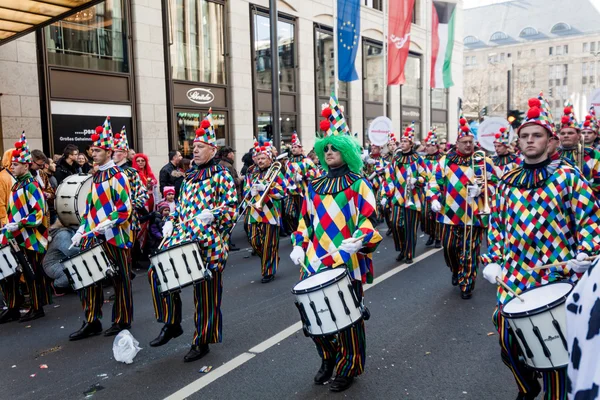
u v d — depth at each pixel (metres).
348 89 21.14
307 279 3.57
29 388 4.07
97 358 4.61
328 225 3.72
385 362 4.35
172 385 4.02
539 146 3.04
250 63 16.61
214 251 4.39
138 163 9.11
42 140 11.82
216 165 4.56
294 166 9.20
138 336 5.14
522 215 3.10
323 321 3.40
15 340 5.14
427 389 3.85
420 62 26.62
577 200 2.95
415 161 7.94
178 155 9.77
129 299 5.16
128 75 13.41
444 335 4.95
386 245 9.49
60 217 6.81
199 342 4.44
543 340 2.67
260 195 7.14
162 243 4.51
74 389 4.02
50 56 11.86
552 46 86.44
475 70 83.62
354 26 14.17
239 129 16.30
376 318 5.48
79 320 5.75
